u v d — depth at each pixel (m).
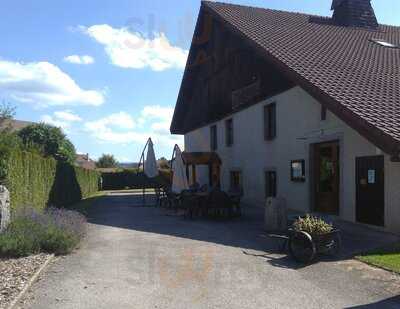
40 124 51.16
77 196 29.05
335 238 9.53
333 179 15.12
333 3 23.42
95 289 7.14
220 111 25.09
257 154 20.64
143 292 7.01
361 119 11.48
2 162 12.24
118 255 9.71
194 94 30.19
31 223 10.50
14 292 6.77
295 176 17.27
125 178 52.25
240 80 22.16
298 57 16.34
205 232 13.02
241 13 22.73
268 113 19.89
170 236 12.32
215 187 17.34
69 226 10.96
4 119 23.61
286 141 17.91
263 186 20.11
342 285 7.37
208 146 27.55
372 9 23.08
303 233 8.99
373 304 6.43
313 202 16.28
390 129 11.01
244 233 12.75
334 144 15.06
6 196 10.30
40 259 8.95
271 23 21.19
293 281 7.62
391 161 11.09
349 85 13.92
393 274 8.01
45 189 18.23
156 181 29.70
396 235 11.58
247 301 6.59
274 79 18.75
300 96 16.77
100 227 14.35
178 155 21.00
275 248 10.46
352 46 18.72
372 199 12.71
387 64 16.59
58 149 50.62
